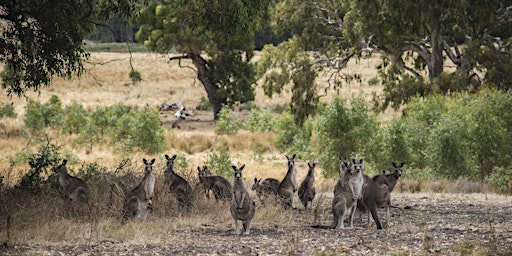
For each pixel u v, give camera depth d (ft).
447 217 194.49
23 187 198.29
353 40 500.74
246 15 238.48
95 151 456.04
